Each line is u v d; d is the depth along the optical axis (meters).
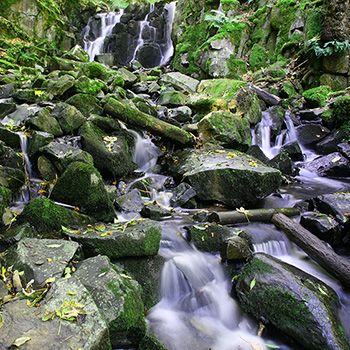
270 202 5.29
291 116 8.09
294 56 9.66
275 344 3.18
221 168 5.00
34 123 5.15
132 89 8.91
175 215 4.58
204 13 12.16
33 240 3.18
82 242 3.39
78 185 3.95
